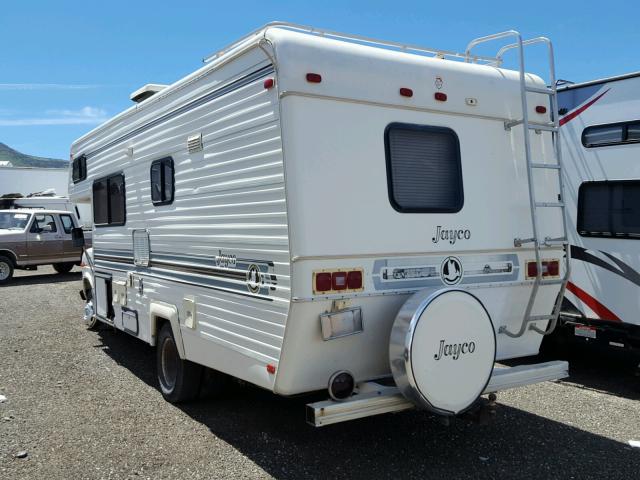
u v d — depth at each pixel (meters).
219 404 5.39
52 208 19.80
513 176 4.47
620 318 6.25
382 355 3.94
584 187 6.55
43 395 5.66
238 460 4.20
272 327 3.75
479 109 4.32
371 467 4.09
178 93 4.94
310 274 3.56
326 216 3.63
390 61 3.97
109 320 6.98
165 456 4.27
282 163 3.62
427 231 4.03
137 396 5.62
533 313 4.64
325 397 5.11
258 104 3.84
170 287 5.19
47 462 4.17
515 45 4.48
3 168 27.28
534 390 5.91
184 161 4.85
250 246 3.96
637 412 5.25
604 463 4.18
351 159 3.76
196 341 4.76
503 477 3.95
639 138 6.09
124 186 6.21
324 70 3.69
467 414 4.08
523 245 4.48
